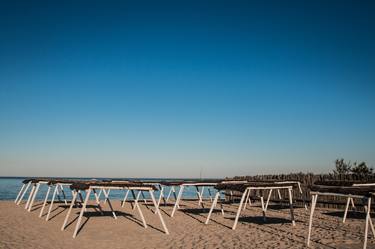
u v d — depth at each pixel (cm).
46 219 1153
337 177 1451
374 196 633
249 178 1961
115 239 836
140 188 911
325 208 1473
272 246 739
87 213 1345
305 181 1578
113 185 890
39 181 1421
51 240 823
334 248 711
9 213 1341
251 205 1664
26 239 834
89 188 871
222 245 761
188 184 1280
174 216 1276
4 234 897
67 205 1653
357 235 848
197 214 1339
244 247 737
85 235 887
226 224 1064
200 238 844
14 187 5800
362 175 1366
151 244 780
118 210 1462
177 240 823
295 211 1388
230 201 1912
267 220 1135
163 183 1309
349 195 659
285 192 1686
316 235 852
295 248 717
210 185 1303
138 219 1183
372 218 1163
